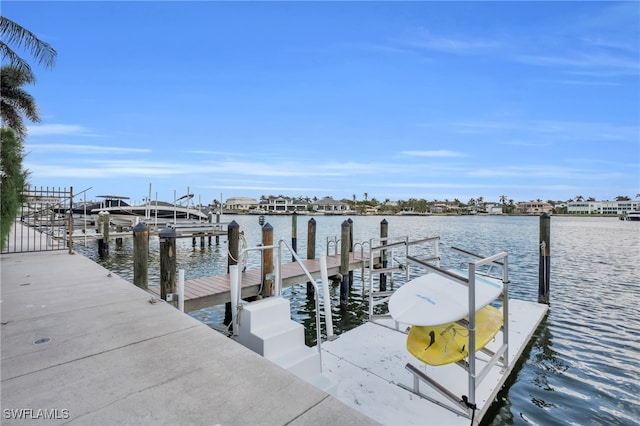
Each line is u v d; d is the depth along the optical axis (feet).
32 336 10.31
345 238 31.04
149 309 13.12
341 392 12.28
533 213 408.26
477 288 13.78
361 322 26.81
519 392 14.96
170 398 6.92
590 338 21.29
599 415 13.38
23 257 26.37
